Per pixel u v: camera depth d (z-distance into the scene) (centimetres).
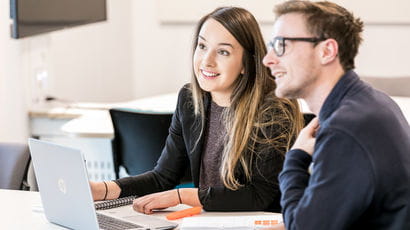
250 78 230
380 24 501
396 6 494
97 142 346
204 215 218
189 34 542
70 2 405
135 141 300
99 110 388
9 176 273
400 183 153
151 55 553
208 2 529
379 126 154
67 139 391
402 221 153
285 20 164
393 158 153
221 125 236
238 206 221
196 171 242
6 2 360
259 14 517
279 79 166
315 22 160
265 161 224
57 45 444
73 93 470
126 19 541
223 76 228
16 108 374
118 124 301
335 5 166
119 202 229
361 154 151
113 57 524
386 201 154
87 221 196
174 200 222
